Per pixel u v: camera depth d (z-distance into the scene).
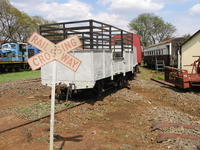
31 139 4.46
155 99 10.06
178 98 9.76
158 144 4.29
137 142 4.54
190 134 4.62
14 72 22.58
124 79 12.52
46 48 3.58
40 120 5.70
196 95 10.27
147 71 25.47
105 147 4.24
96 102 8.01
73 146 4.23
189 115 6.67
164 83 14.29
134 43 19.19
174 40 22.88
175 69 11.96
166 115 6.39
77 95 9.12
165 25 58.38
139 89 12.45
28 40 3.56
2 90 10.00
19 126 5.22
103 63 8.12
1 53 21.73
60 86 7.45
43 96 8.94
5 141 4.34
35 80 14.46
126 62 11.68
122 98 9.20
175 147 3.98
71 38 3.55
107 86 10.85
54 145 4.22
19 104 7.86
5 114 6.38
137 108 7.88
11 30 37.47
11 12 35.56
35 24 41.03
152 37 60.81
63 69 7.72
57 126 5.37
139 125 5.80
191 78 11.45
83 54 7.31
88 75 7.30
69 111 6.61
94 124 5.81
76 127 5.41
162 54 24.86
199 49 18.00
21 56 24.19
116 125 5.80
